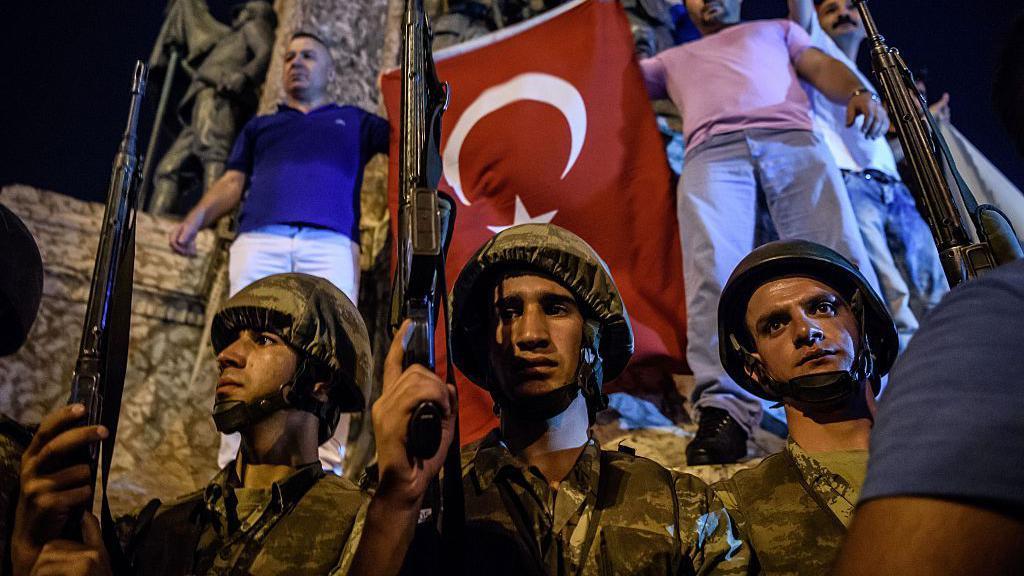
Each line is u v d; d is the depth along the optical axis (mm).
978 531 793
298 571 2041
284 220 4547
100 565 1674
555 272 2145
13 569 1685
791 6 5051
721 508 2035
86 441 1688
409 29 1813
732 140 4270
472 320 2289
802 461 2170
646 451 4137
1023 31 1160
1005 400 829
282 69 6992
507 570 1881
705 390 3775
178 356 5332
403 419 1451
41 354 5016
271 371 2324
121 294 1926
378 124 5039
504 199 4488
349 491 2244
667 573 1867
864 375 2330
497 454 2068
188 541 2186
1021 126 1169
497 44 4852
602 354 2256
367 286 5477
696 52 4652
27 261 2422
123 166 2021
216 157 7113
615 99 4645
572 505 1960
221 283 5180
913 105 2145
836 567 856
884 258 4426
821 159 4188
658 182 4453
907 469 835
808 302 2365
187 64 8000
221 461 4105
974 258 1869
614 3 4848
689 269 4105
